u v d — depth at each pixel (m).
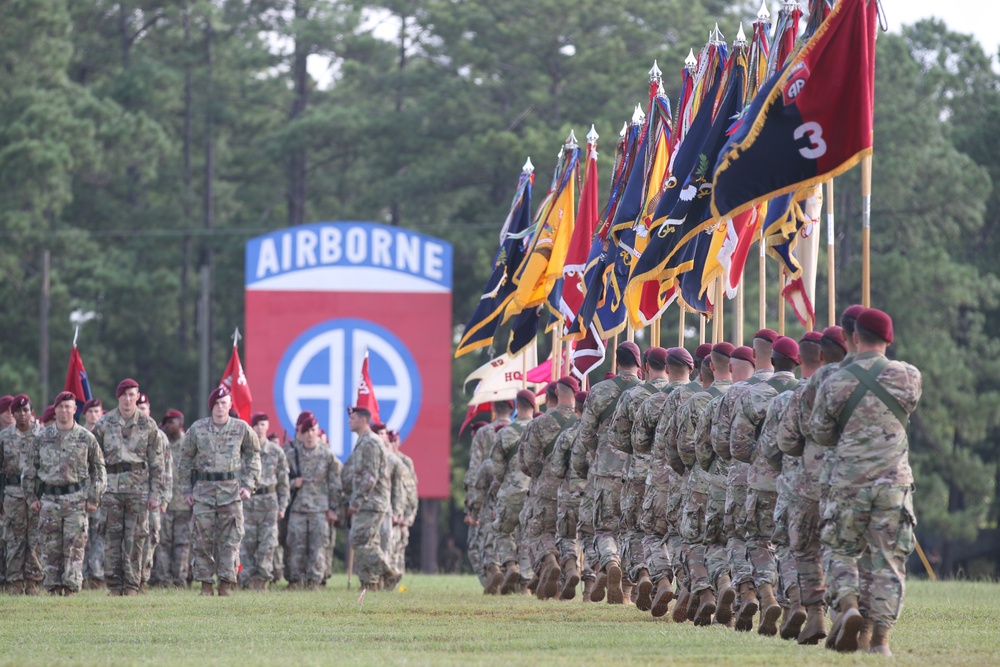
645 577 30.98
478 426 50.34
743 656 22.19
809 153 28.20
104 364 121.88
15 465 40.78
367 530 44.59
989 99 122.88
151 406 127.81
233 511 41.47
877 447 22.45
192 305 128.38
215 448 41.53
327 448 47.91
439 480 82.12
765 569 26.05
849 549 22.59
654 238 34.88
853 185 109.31
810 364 25.64
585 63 114.56
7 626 29.67
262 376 82.00
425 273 82.94
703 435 27.36
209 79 133.12
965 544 113.38
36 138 113.19
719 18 120.38
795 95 28.28
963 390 107.06
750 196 28.52
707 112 35.09
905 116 109.88
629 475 30.72
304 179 131.88
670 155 37.75
